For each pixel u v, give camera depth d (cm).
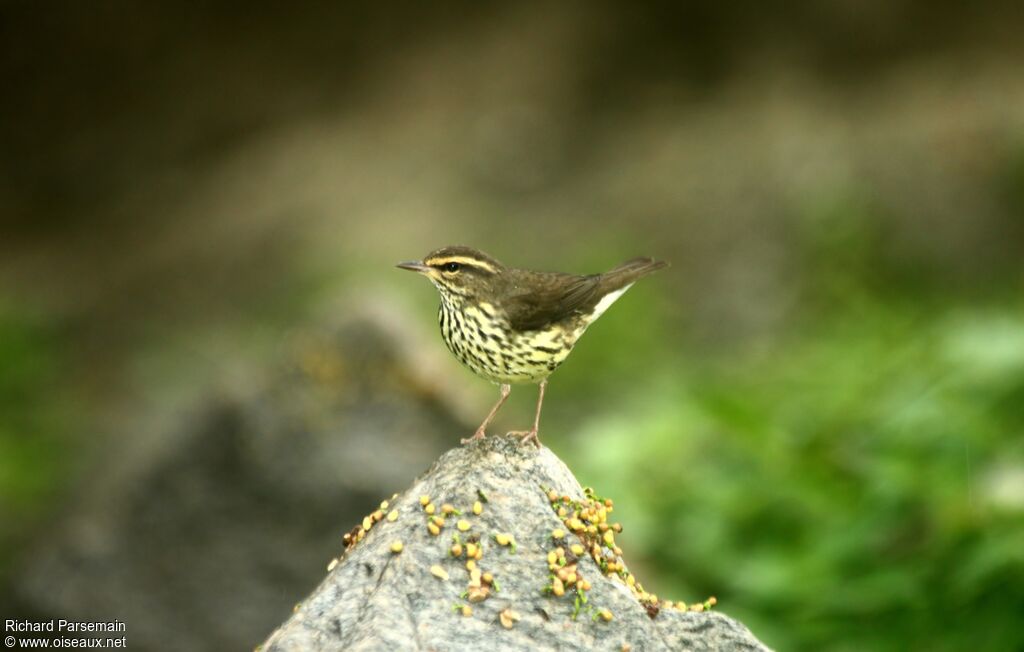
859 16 2317
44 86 2664
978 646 763
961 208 1931
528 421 1445
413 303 1756
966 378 987
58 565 986
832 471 970
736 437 1020
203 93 2683
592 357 1595
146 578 980
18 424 1738
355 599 481
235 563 982
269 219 2344
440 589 483
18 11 2642
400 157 2391
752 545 941
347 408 1027
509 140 2327
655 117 2309
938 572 806
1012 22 2284
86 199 2603
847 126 2127
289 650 459
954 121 2069
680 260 1944
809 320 1667
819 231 1772
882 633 808
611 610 486
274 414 1016
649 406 1278
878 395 1083
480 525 506
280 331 1842
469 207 2200
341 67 2666
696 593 919
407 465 999
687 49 2391
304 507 990
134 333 2178
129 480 1020
